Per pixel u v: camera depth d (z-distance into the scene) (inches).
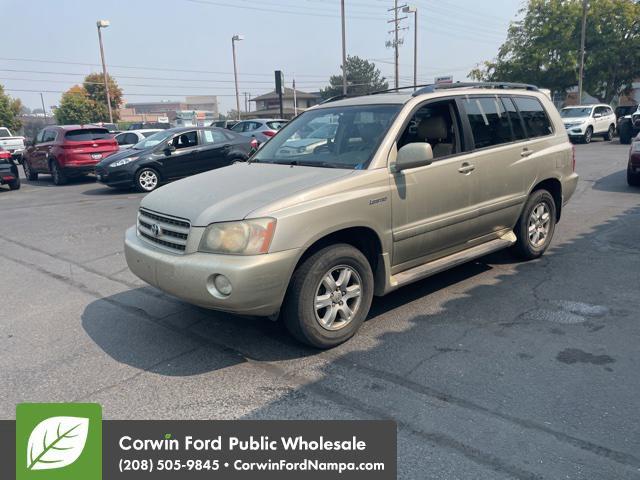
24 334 180.9
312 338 154.8
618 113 1184.2
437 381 140.8
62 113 2581.2
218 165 554.9
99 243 311.9
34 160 665.6
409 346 161.5
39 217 405.1
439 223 185.5
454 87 202.7
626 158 649.6
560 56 1304.1
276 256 141.8
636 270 224.7
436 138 189.5
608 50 1258.0
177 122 1659.7
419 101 186.1
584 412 124.6
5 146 1112.2
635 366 144.9
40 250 299.6
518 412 125.6
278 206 145.1
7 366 157.6
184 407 133.5
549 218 242.2
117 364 157.0
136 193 522.0
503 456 110.5
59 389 143.6
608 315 179.2
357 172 164.4
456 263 195.9
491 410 126.8
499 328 171.8
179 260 146.4
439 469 107.5
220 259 141.2
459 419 123.6
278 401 134.5
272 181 163.2
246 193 154.5
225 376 147.8
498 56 1445.6
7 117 2233.0
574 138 931.3
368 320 181.6
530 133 229.9
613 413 123.9
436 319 180.5
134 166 513.0
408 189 173.3
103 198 497.4
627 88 1405.0
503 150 210.1
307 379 144.6
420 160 163.9
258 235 140.9
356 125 185.3
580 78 1242.0
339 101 212.1
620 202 373.4
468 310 187.3
